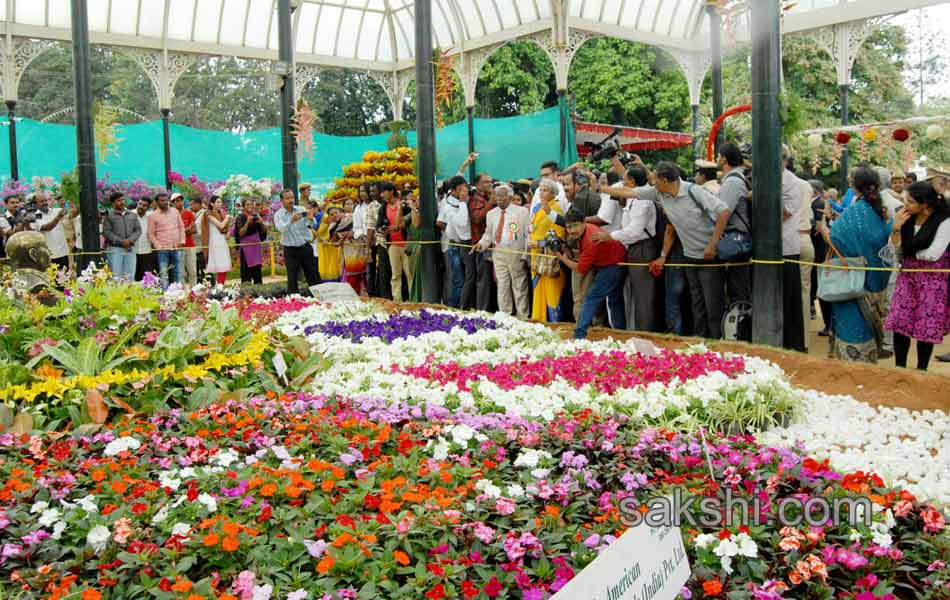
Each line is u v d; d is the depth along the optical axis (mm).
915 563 2973
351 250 12750
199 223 14641
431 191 11500
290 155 15758
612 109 26703
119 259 12852
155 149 20344
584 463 3807
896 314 6551
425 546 2914
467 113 18859
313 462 3627
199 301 7285
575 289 8758
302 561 2863
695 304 7758
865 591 2703
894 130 10070
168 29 19016
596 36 17094
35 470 3850
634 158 8711
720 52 13789
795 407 5254
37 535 3035
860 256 6680
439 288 11531
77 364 5500
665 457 3992
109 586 2816
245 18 19609
